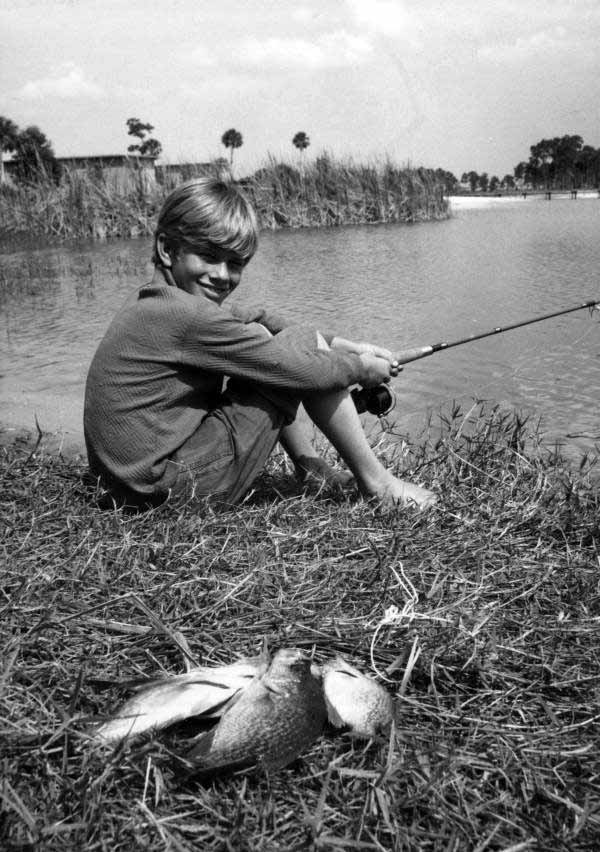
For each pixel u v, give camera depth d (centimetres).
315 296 770
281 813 149
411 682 186
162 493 255
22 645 185
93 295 838
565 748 165
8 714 163
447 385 466
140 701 162
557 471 321
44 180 1698
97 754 153
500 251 1145
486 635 199
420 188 1956
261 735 155
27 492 275
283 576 221
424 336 584
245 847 138
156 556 226
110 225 1622
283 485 297
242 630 199
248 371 248
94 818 139
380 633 197
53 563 222
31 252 1334
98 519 251
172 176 1719
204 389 256
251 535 245
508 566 233
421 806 149
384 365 276
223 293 261
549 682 185
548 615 213
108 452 254
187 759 150
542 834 147
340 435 263
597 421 401
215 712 165
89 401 255
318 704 162
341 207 1877
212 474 257
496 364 506
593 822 149
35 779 149
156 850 139
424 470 314
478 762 158
